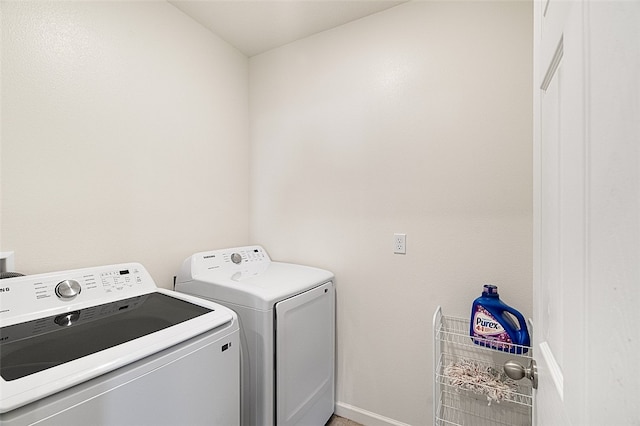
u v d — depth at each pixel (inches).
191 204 72.9
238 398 45.1
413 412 66.8
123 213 58.9
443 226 63.4
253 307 54.4
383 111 69.6
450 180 62.5
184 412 36.5
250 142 90.0
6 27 43.7
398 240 68.0
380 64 69.8
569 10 18.9
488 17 58.9
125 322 40.1
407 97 66.7
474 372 55.2
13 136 44.6
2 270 43.9
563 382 19.6
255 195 89.7
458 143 61.7
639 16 10.8
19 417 23.9
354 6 68.1
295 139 82.2
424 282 65.4
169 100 67.6
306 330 62.7
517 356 56.5
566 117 19.3
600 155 13.9
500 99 58.1
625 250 11.5
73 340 34.2
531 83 55.7
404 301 67.6
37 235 47.4
